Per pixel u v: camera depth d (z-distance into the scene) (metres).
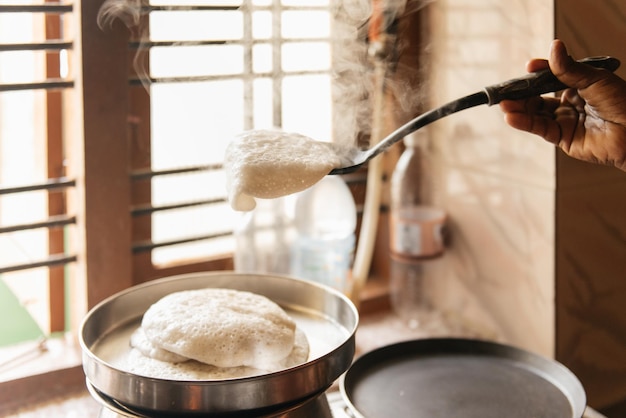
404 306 1.33
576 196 1.11
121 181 1.09
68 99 1.09
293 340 0.83
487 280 1.22
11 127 1.25
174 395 0.72
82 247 1.08
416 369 1.02
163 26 1.09
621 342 1.21
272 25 1.14
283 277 0.94
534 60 0.91
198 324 0.81
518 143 1.13
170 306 0.85
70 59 1.06
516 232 1.16
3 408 1.03
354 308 0.86
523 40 1.09
